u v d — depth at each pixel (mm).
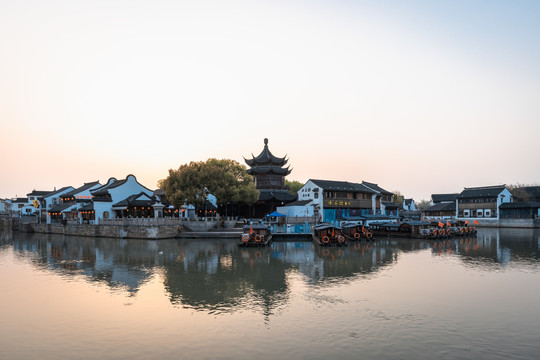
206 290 30781
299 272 38125
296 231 76250
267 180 101938
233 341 19859
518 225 105062
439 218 121375
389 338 20078
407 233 74625
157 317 23859
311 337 20297
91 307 26203
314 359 17719
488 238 73750
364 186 109250
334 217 97562
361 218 84375
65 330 21766
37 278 36344
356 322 22562
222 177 78438
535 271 37719
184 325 22344
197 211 93312
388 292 29516
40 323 23016
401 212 124875
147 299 28125
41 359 17969
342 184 103062
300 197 100375
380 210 113188
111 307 26172
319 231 62406
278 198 97562
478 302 26500
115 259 47656
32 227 106312
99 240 74500
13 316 24438
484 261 44188
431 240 69438
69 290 31203
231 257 48656
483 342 19453
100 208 86688
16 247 65188
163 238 72938
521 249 55500
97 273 38375
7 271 40312
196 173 75125
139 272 38594
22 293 30328
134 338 20438
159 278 35594
